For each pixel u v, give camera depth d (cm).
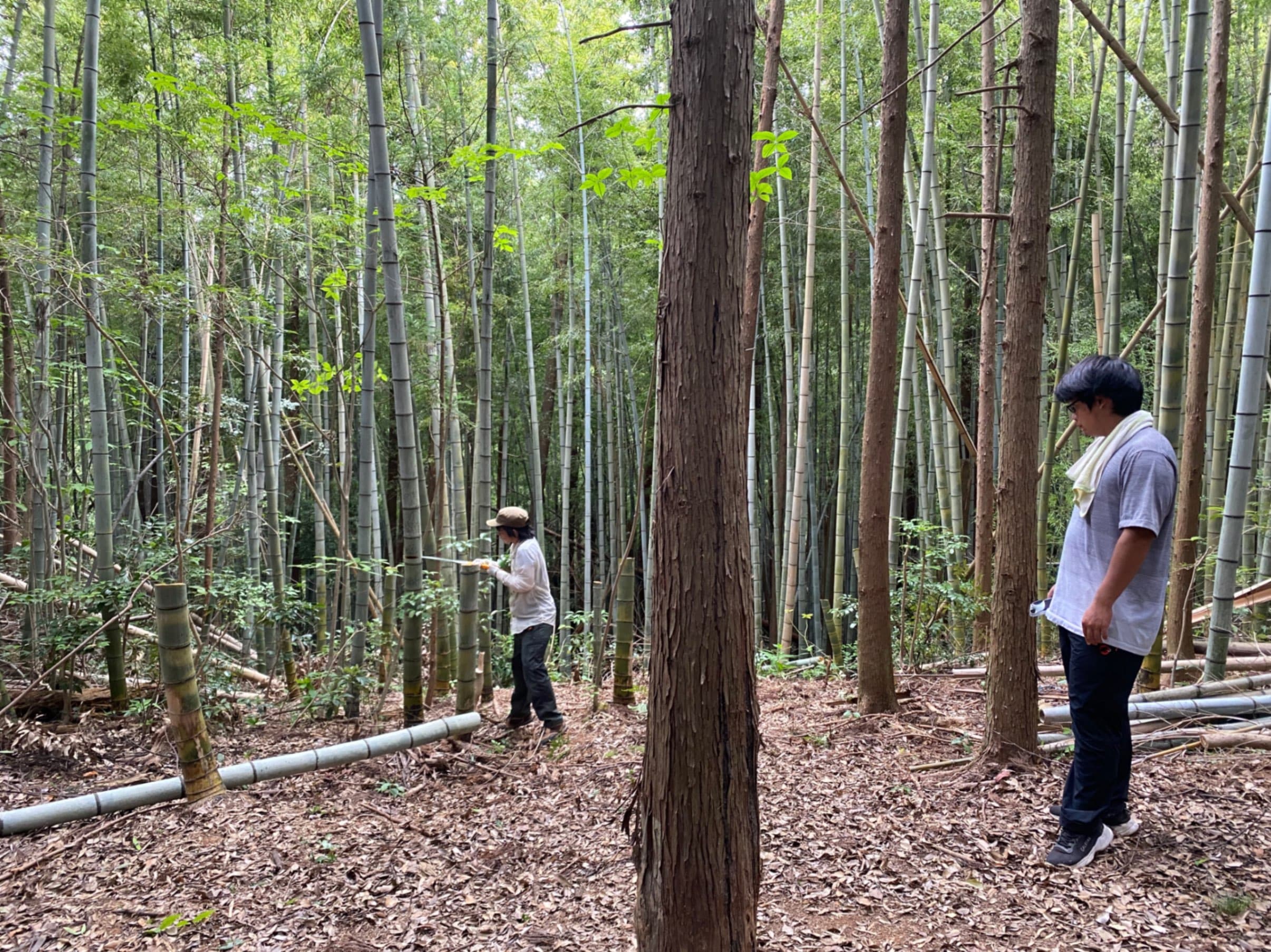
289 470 1160
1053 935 242
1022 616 357
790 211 1116
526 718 493
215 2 616
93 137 482
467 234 906
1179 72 609
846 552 1095
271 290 766
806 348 813
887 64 427
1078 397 282
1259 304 366
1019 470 354
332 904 292
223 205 543
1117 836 291
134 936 276
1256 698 383
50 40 530
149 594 507
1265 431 764
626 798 378
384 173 430
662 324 180
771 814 340
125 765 438
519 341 1392
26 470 533
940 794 346
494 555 730
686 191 173
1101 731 275
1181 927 240
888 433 451
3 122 555
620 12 1005
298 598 648
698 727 179
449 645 589
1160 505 258
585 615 727
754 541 1055
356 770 418
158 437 755
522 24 809
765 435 1273
